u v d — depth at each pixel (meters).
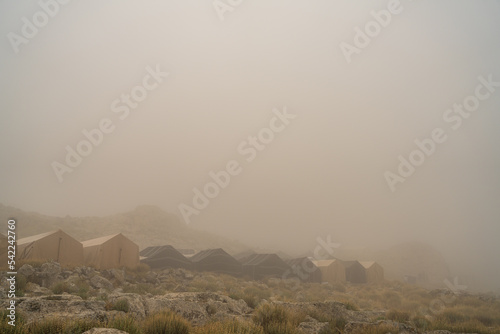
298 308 18.56
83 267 32.72
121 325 10.85
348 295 44.91
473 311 27.86
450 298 39.94
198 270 54.59
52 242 37.28
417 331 15.14
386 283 65.44
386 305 38.66
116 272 34.19
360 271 69.81
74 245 39.03
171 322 11.88
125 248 43.12
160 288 34.22
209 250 59.19
